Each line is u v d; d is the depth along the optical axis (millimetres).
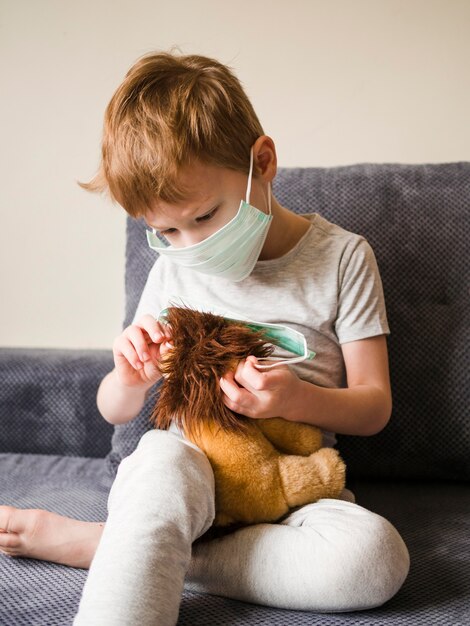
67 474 1304
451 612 777
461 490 1212
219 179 958
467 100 1506
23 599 803
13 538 913
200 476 810
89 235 1658
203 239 979
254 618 770
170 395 887
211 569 824
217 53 1553
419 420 1220
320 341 1083
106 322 1675
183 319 917
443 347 1221
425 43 1502
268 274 1110
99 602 677
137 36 1579
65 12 1600
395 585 781
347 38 1520
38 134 1643
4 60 1632
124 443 1226
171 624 701
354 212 1276
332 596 766
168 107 960
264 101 1551
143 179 926
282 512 874
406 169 1318
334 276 1100
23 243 1685
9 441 1441
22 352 1524
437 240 1257
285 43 1534
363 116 1534
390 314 1237
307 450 934
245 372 855
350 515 824
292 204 1290
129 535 729
